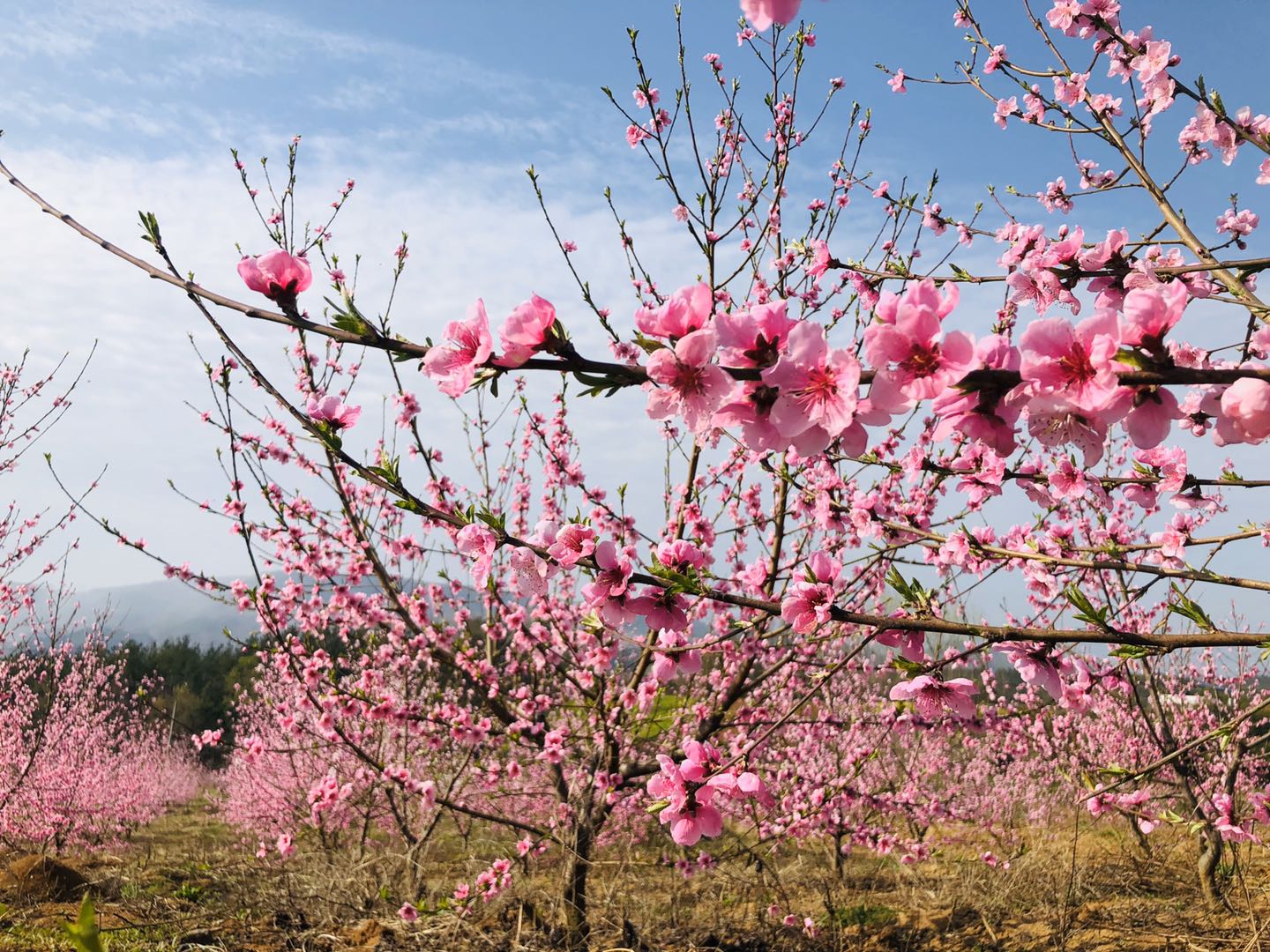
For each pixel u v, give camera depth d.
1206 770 7.57
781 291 5.64
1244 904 5.97
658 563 2.22
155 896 6.40
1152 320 1.45
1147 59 3.31
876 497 3.81
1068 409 1.47
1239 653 8.20
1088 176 4.04
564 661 6.29
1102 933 5.78
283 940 5.64
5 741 9.97
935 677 2.42
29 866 6.48
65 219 2.00
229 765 12.28
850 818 7.08
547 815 7.50
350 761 7.16
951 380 1.44
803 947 5.83
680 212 5.57
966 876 7.00
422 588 6.21
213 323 2.55
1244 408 1.42
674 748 6.07
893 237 5.42
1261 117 3.20
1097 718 9.11
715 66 5.90
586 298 5.05
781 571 5.15
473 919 5.57
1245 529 2.91
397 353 1.64
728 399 1.57
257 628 6.56
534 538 2.35
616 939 5.52
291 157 6.13
